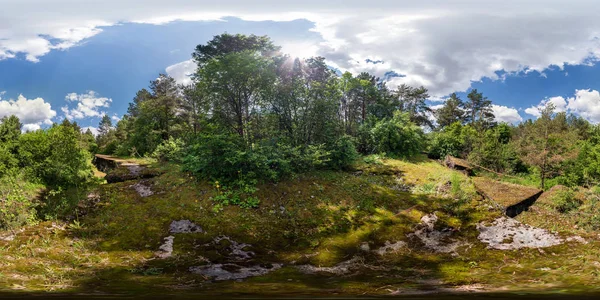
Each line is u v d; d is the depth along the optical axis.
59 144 16.33
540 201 16.41
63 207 13.73
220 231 12.88
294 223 13.84
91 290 8.17
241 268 10.45
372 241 12.55
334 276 9.88
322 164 19.66
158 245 11.77
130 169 18.19
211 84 18.88
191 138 20.42
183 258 10.98
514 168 26.86
